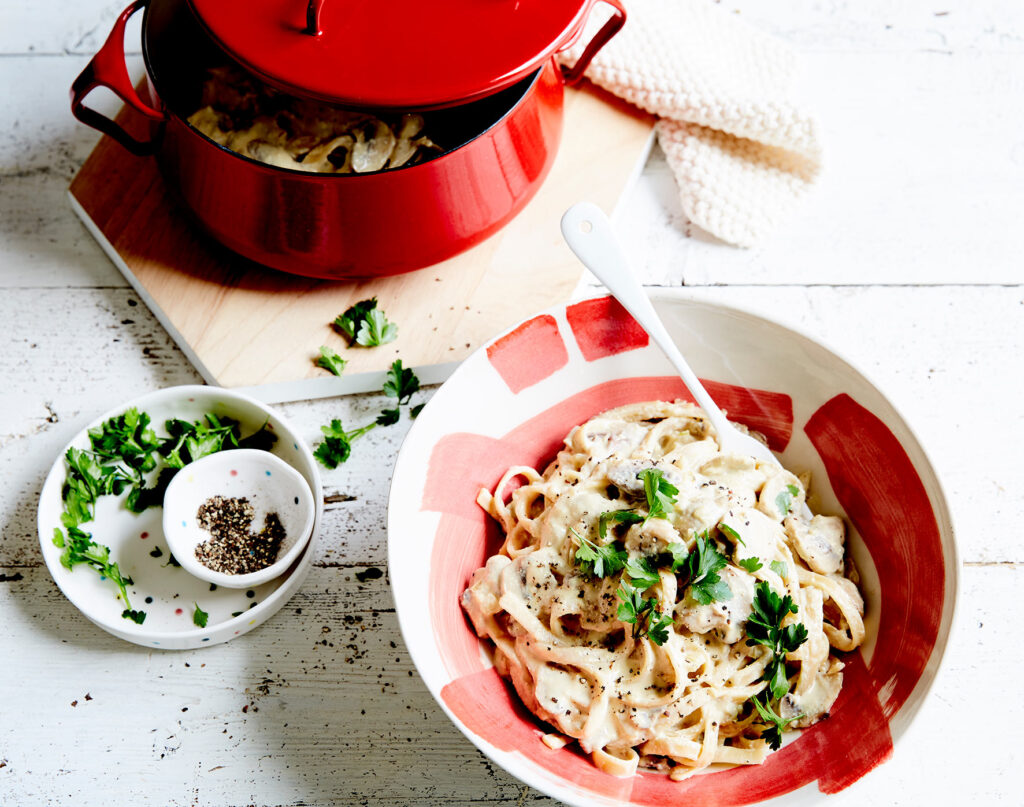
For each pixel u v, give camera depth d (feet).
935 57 3.05
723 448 2.52
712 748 2.29
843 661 2.39
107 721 2.54
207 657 2.58
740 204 2.86
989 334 2.83
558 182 2.89
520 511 2.47
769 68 2.93
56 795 2.50
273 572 2.53
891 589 2.39
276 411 2.72
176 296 2.77
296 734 2.53
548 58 2.44
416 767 2.52
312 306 2.78
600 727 2.29
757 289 2.86
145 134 2.91
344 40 2.41
